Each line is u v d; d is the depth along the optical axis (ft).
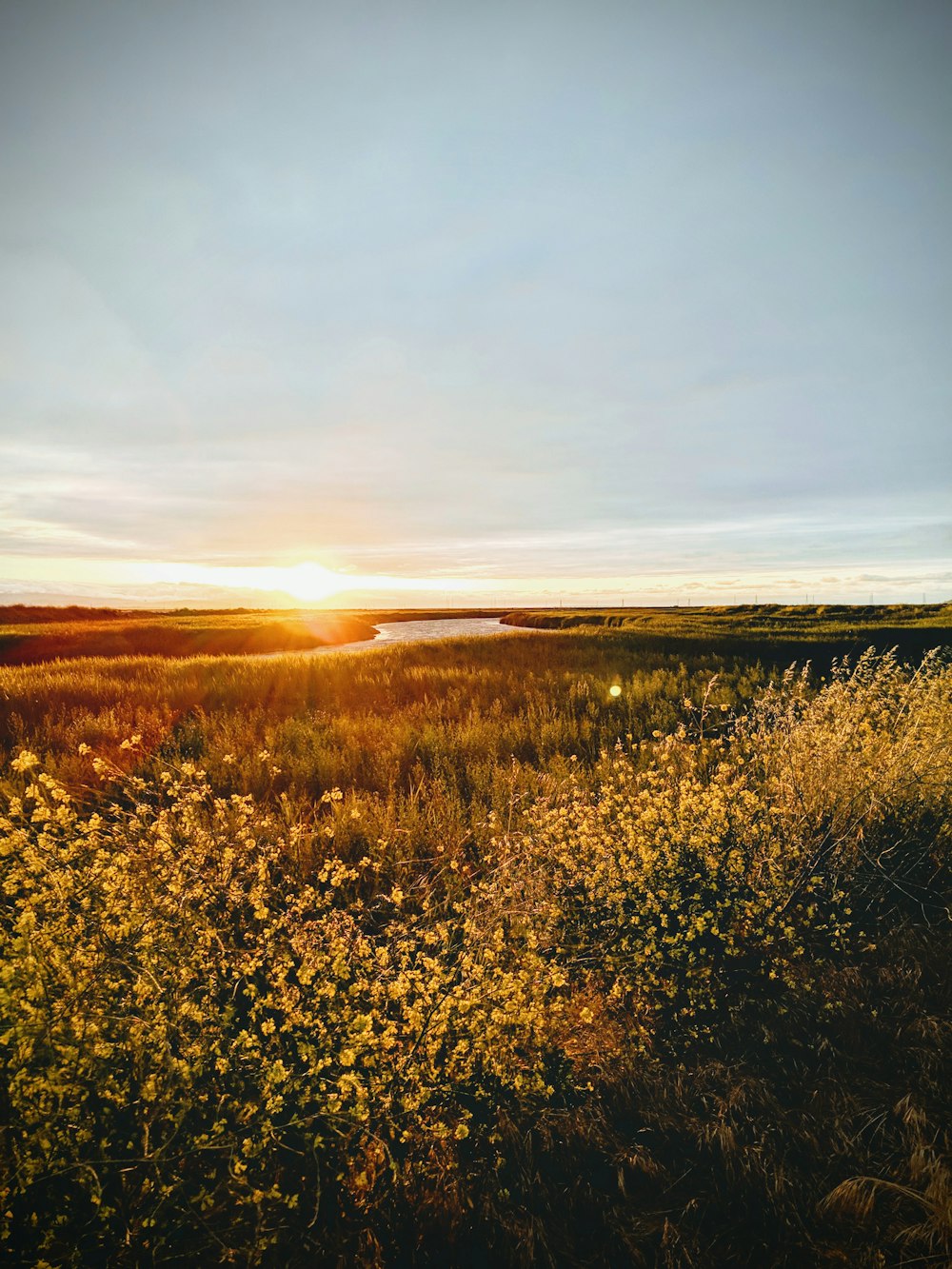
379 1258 7.82
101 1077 8.34
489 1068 9.68
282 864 15.17
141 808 13.19
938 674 25.11
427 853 16.57
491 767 23.53
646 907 12.92
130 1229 7.52
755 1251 7.77
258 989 10.69
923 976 11.91
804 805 15.78
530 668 52.80
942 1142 8.64
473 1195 8.48
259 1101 8.72
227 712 34.83
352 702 39.86
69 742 26.84
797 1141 9.00
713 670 51.57
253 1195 7.56
